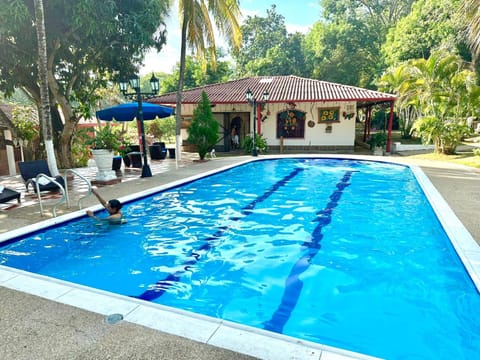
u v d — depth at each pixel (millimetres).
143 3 11750
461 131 14531
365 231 5926
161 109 13180
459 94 14398
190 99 19016
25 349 2467
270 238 5668
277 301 3697
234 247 5285
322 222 6488
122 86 11414
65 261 4742
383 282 4090
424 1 26125
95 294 3311
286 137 20109
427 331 3113
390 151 17750
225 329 2678
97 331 2672
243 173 12359
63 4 10109
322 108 19297
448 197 7180
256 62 37906
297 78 22906
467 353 2803
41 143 14203
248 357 2324
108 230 6023
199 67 36031
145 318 2857
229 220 6676
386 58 29109
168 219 6723
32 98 14586
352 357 2307
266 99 16500
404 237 5590
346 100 17109
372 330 3150
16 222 5926
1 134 13484
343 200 8188
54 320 2846
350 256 4875
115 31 11352
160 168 13227
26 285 3518
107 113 12961
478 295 3537
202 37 15461
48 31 11047
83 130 15477
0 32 9648
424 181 9016
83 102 15430
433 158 14641
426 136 15367
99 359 2342
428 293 3799
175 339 2549
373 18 38906
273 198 8500
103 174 9766
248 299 3734
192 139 15547
